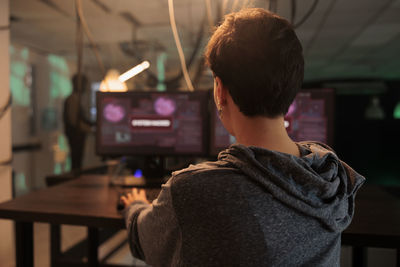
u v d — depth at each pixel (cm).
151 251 58
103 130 164
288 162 46
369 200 130
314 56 592
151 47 462
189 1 299
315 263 49
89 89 575
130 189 133
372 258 156
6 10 196
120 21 366
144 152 163
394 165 413
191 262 47
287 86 49
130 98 162
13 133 455
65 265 208
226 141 160
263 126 51
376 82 600
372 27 402
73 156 315
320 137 153
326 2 310
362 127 432
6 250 202
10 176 199
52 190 144
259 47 48
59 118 561
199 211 47
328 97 152
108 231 258
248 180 48
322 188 48
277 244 46
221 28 53
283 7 312
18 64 465
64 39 442
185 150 162
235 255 45
